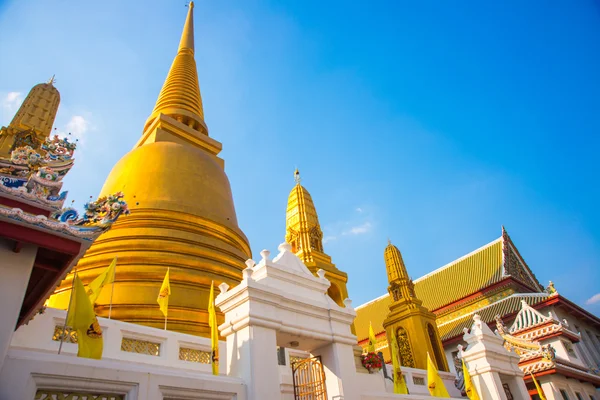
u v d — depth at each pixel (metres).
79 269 15.62
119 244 16.48
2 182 6.96
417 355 24.23
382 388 15.38
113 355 10.34
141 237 16.91
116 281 14.83
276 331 8.95
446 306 36.66
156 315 14.10
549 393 20.39
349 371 9.80
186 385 7.05
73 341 9.96
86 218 7.31
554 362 20.39
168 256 16.23
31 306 8.04
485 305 34.34
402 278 27.53
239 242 20.64
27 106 9.82
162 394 6.74
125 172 21.02
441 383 15.01
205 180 21.77
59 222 6.90
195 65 34.69
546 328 24.45
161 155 21.55
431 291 40.00
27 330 9.30
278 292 9.23
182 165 21.47
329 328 10.09
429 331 25.88
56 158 7.77
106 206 7.49
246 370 8.07
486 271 36.84
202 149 26.14
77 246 7.10
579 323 32.16
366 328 41.41
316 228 26.91
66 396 5.90
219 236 19.31
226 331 9.02
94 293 10.76
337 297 24.47
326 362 9.95
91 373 6.07
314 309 10.02
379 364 15.30
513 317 30.45
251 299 8.77
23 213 6.59
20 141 9.16
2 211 6.43
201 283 15.84
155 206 18.38
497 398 14.90
